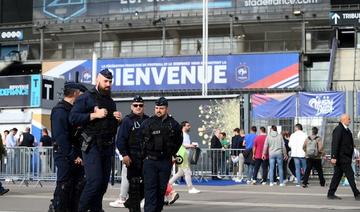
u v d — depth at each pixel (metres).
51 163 18.44
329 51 34.88
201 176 20.06
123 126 9.35
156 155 8.59
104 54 38.81
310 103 22.86
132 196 9.42
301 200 12.90
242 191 15.32
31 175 18.33
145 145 8.65
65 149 8.90
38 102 24.53
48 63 37.47
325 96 22.78
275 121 23.05
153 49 38.19
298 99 23.03
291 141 17.91
